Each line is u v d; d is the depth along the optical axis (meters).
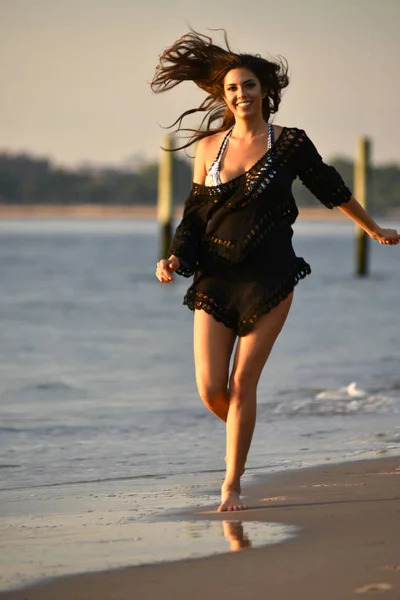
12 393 31.39
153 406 28.69
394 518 14.59
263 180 15.63
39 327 55.72
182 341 48.62
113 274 112.62
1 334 51.50
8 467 20.58
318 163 16.08
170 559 12.80
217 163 15.98
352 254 175.75
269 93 16.66
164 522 15.02
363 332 50.69
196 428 25.08
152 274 113.56
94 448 22.62
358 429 23.84
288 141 15.91
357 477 18.00
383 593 11.16
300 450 21.28
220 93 16.58
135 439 23.69
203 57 16.50
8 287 89.75
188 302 15.98
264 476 18.38
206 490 17.80
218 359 15.77
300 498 16.33
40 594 11.65
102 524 15.11
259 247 15.59
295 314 62.94
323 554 12.70
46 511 16.34
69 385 33.16
